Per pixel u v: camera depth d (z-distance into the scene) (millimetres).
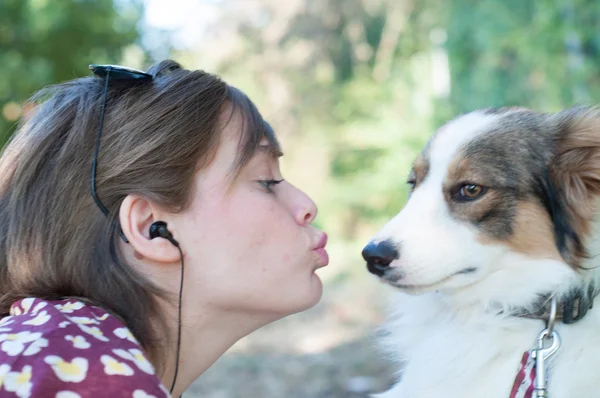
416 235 2629
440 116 11977
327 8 16703
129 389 1404
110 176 1782
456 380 2578
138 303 1737
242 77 17312
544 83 9328
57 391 1345
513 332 2537
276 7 17297
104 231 1769
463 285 2627
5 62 8883
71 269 1745
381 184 13156
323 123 16297
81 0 9547
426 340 2771
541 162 2713
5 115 8922
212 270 1828
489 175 2699
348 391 5883
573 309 2475
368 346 7191
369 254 2635
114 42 10039
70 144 1831
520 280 2607
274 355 7379
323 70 16750
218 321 1896
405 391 2723
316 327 8586
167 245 1802
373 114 14328
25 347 1397
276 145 2076
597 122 2711
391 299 3072
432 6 13875
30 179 1841
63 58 9469
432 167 2842
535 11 9719
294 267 1924
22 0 9031
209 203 1833
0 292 1858
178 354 1795
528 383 2395
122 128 1827
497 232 2645
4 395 1313
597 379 2340
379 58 15508
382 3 15641
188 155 1819
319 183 15273
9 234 1836
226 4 18562
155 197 1777
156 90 1900
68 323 1489
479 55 11227
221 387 6316
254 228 1857
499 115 2924
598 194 2625
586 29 8711
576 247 2539
